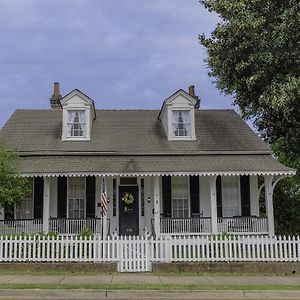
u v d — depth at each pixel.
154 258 15.84
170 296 11.60
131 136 24.19
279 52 20.17
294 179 26.44
